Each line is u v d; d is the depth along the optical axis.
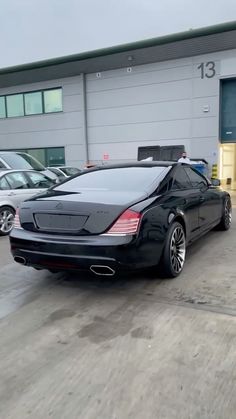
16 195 7.46
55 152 21.42
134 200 3.72
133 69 18.48
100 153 19.95
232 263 4.72
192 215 4.78
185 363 2.52
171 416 2.04
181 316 3.23
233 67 16.14
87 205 3.60
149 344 2.78
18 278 4.40
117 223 3.46
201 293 3.74
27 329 3.10
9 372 2.50
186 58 17.14
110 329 3.05
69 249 3.52
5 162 10.39
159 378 2.37
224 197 6.55
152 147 15.88
